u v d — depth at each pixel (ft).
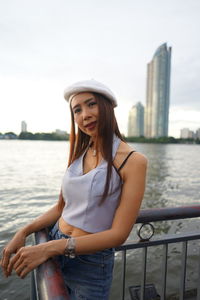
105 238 4.34
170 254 22.31
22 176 80.64
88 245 4.29
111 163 4.60
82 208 4.84
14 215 35.37
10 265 4.40
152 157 210.79
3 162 132.57
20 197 48.57
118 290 17.76
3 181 69.67
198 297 7.51
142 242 6.34
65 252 4.29
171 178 84.69
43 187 60.49
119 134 5.04
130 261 21.61
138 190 4.42
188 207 6.48
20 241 5.34
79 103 4.90
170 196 54.39
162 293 6.77
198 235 6.80
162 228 29.32
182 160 187.01
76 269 5.11
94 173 4.68
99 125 4.77
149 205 46.50
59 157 180.65
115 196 4.71
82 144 5.53
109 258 5.16
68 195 5.11
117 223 4.44
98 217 4.77
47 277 3.81
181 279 6.98
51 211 5.98
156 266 20.66
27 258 4.21
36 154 213.46
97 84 4.80
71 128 5.68
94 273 5.03
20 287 17.70
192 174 97.86
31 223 5.73
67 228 5.16
